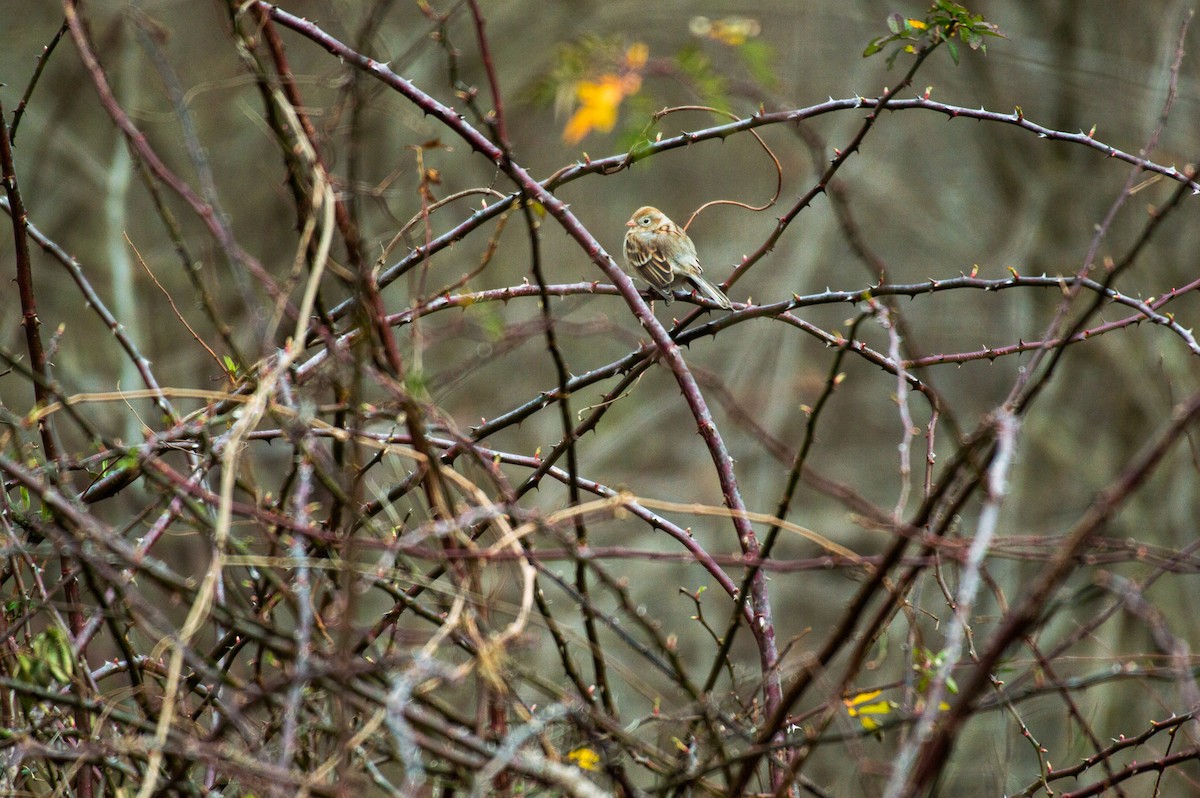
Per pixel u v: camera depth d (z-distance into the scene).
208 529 4.75
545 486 20.06
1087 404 20.66
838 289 24.73
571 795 4.05
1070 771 5.43
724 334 24.59
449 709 4.64
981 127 22.22
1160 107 19.42
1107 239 19.94
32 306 5.67
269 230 18.97
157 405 6.17
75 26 4.69
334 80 4.86
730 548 21.78
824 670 4.37
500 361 22.62
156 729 4.36
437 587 4.45
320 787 4.08
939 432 23.39
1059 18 20.64
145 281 19.12
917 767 4.04
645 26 21.88
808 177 23.75
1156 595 17.03
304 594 4.29
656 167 24.19
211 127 19.30
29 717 4.79
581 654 13.34
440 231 19.80
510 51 21.31
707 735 4.84
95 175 19.19
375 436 5.10
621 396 5.83
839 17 23.30
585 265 22.88
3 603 5.24
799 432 24.34
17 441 4.88
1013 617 3.79
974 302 23.44
